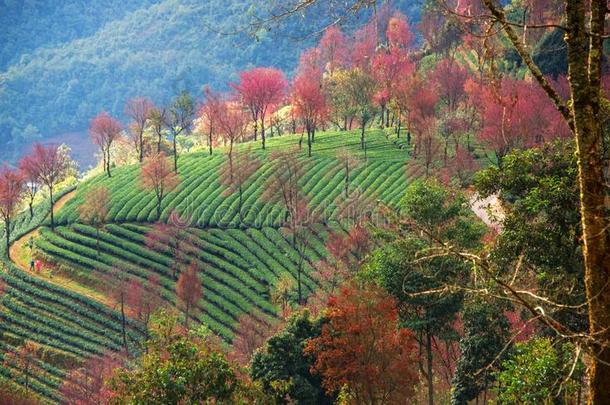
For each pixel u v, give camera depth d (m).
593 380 12.59
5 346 110.31
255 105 172.88
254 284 119.31
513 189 43.94
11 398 83.62
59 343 110.94
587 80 12.95
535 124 114.81
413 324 55.22
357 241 112.44
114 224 141.00
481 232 58.28
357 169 149.75
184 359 41.94
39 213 151.75
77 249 135.00
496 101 15.27
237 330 107.56
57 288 123.44
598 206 12.80
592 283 12.70
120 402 42.28
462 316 54.88
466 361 54.72
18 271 128.50
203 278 123.19
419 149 151.62
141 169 159.00
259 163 157.50
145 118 192.38
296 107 172.50
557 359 31.94
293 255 125.19
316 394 55.62
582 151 12.92
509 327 56.16
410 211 59.41
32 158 161.38
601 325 12.54
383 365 51.56
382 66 182.25
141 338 109.06
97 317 115.88
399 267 55.31
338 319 52.59
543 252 40.03
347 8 14.41
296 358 56.50
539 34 140.88
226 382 42.59
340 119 191.25
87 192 152.50
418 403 60.53
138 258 130.38
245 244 130.75
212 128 173.75
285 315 106.81
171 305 117.56
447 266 54.16
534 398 31.47
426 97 151.75
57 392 99.06
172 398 40.50
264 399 44.22
